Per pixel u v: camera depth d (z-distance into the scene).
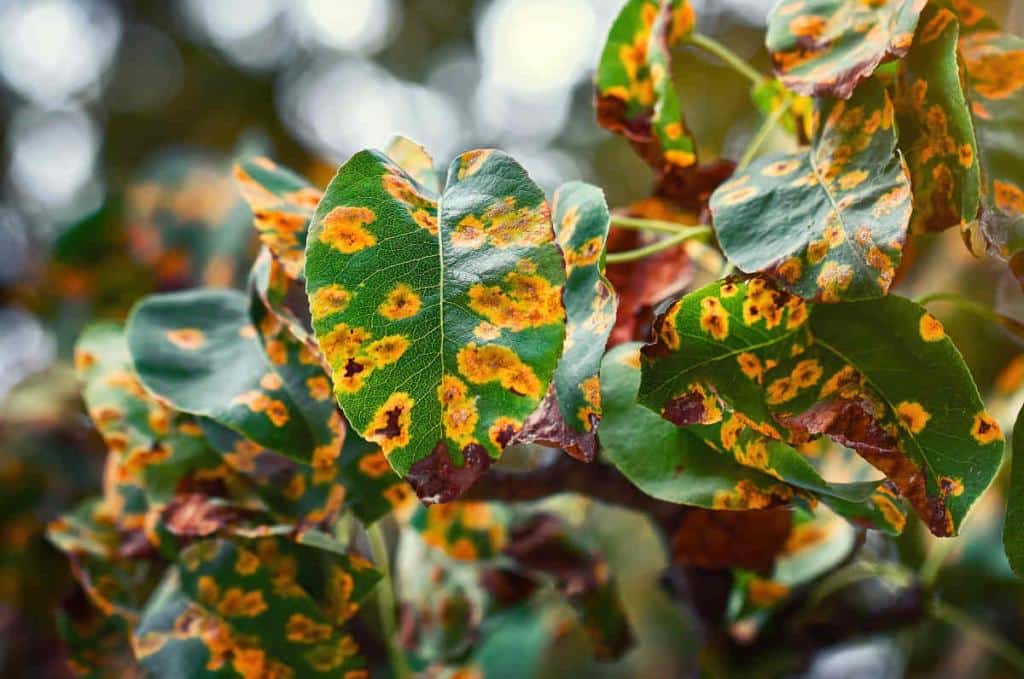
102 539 0.43
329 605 0.37
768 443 0.31
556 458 0.38
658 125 0.36
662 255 0.38
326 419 0.35
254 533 0.35
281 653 0.36
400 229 0.29
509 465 0.43
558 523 0.43
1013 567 0.31
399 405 0.28
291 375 0.35
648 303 0.37
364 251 0.29
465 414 0.28
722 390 0.30
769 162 0.33
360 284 0.29
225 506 0.37
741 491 0.32
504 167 0.30
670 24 0.37
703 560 0.38
